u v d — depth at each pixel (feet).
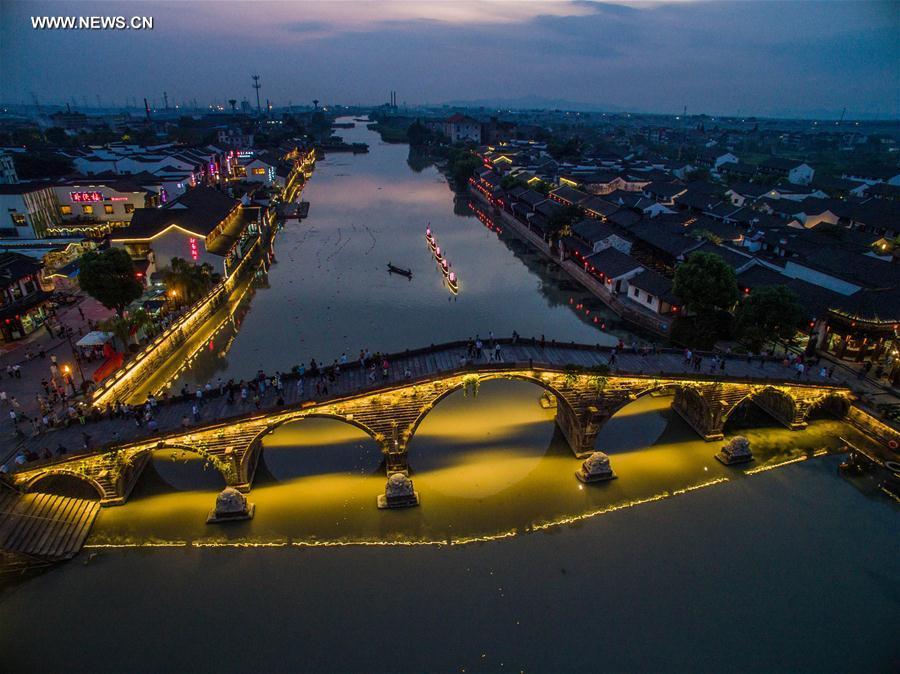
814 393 172.24
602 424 159.94
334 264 340.18
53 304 230.68
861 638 108.06
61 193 340.18
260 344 232.32
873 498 145.79
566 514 139.95
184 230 275.18
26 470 130.72
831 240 306.55
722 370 172.76
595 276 303.07
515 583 119.44
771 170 582.35
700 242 290.97
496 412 189.47
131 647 105.29
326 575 121.49
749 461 160.76
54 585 118.73
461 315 264.11
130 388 189.47
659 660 103.19
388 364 165.89
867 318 188.85
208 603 114.62
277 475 155.74
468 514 140.05
